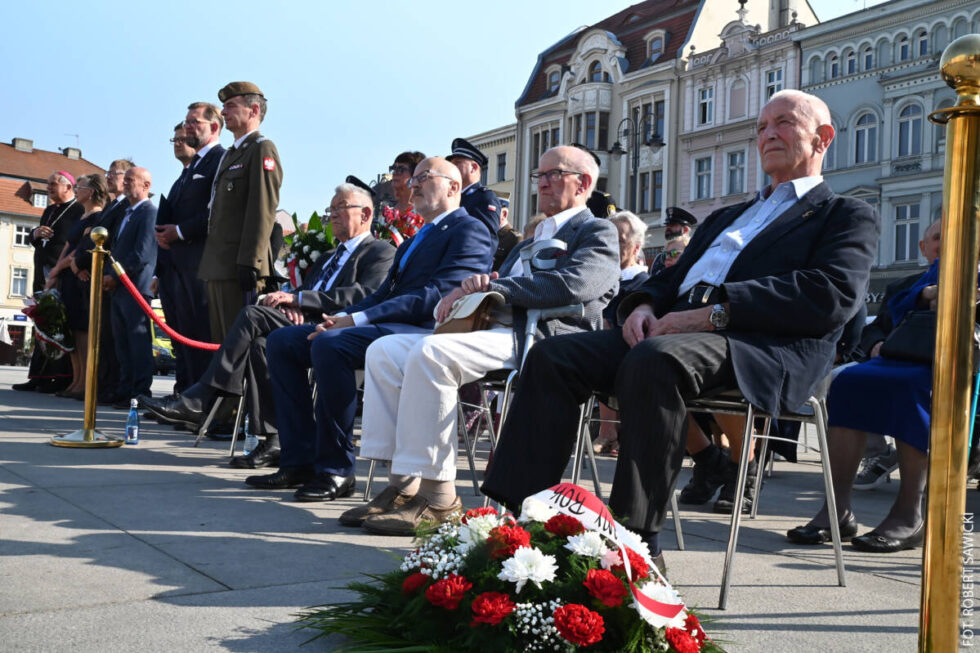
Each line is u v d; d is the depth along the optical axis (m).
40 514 3.50
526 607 1.92
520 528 2.10
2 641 2.04
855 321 5.26
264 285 6.23
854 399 3.71
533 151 43.50
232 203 6.35
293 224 7.16
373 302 4.63
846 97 31.31
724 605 2.61
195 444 5.89
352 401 4.24
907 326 3.80
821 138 3.36
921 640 1.63
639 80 38.50
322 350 4.16
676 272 3.51
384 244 5.43
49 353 9.01
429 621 2.01
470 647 1.93
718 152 35.12
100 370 8.97
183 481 4.47
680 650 1.90
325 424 4.21
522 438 2.77
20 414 7.34
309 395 4.49
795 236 3.15
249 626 2.23
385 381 3.86
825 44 31.91
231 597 2.48
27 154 67.44
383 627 2.09
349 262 5.38
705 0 37.44
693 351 2.68
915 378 3.61
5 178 64.62
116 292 8.16
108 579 2.62
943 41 29.08
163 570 2.74
